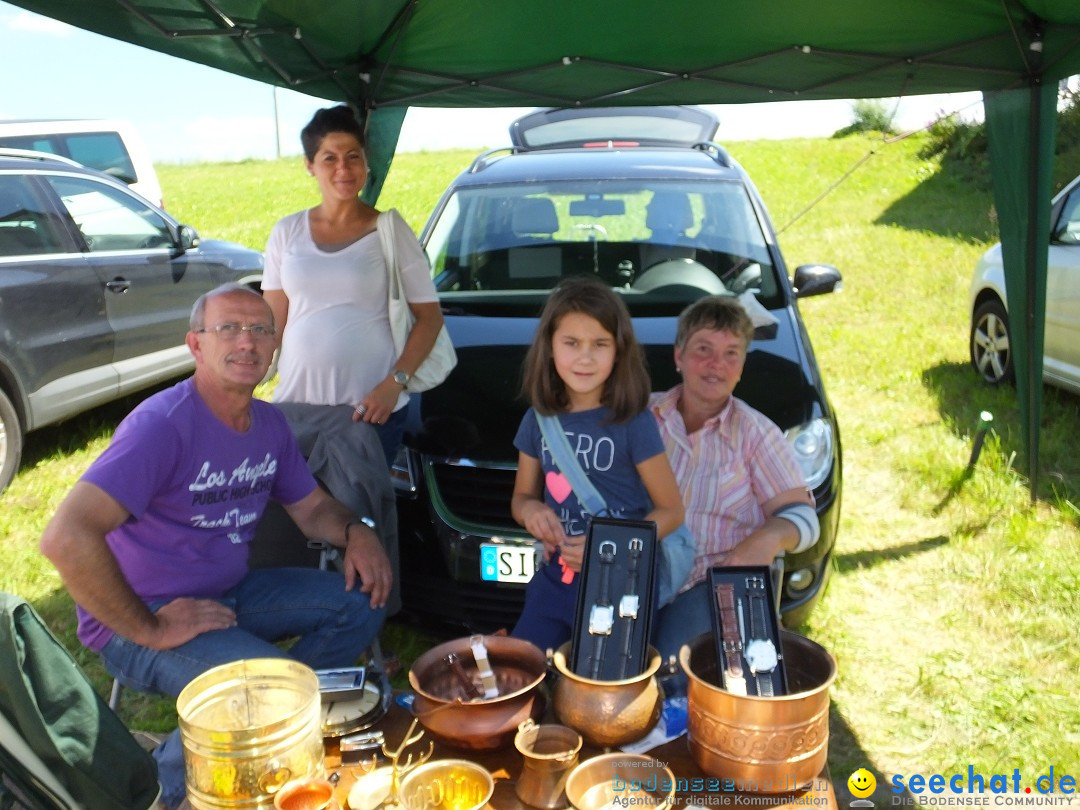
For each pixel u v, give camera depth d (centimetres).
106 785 175
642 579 188
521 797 164
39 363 508
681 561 238
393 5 310
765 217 452
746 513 261
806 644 181
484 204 466
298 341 312
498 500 309
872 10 302
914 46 331
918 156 1538
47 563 424
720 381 252
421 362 318
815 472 320
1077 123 1139
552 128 566
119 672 236
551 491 246
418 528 318
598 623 182
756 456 258
